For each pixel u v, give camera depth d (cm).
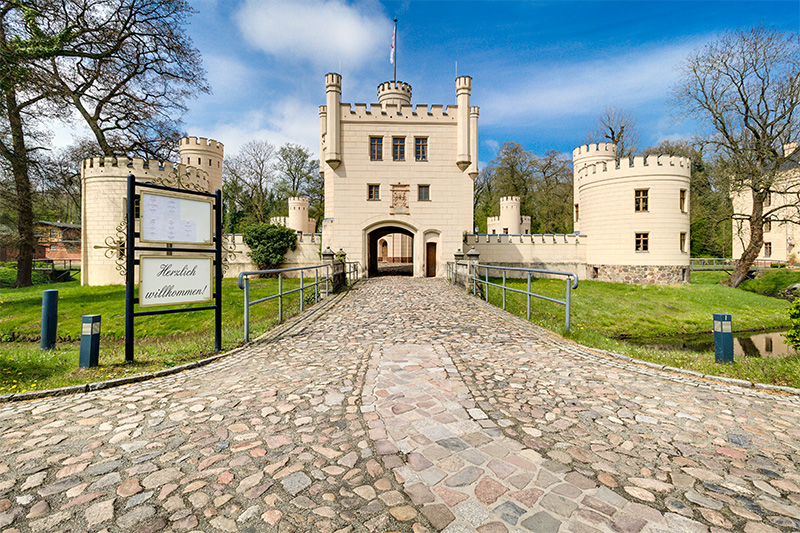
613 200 2689
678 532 212
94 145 2470
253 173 4334
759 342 1480
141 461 292
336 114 2286
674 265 2536
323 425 353
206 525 221
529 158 4609
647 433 335
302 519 226
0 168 1770
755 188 2453
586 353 611
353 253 2309
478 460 290
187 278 629
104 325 1286
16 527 219
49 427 353
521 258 2877
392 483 262
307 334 768
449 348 644
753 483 259
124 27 2039
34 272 2931
